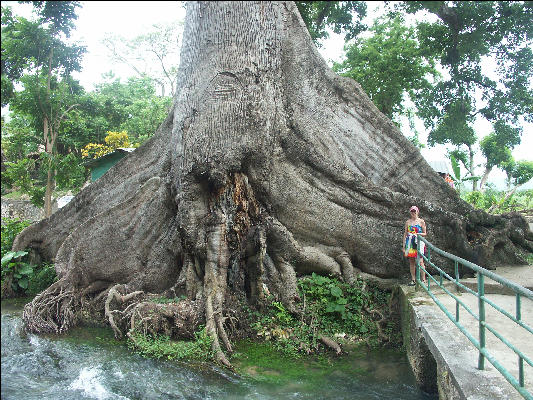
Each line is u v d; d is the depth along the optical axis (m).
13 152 20.70
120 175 11.11
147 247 9.67
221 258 8.14
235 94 8.28
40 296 9.29
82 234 10.13
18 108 16.89
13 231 13.59
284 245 8.73
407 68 20.20
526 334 5.57
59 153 19.30
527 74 14.12
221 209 8.30
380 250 9.16
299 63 9.60
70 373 6.73
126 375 6.51
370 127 10.04
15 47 12.77
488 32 13.50
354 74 21.17
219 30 8.45
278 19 9.19
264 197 8.91
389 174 10.05
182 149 8.40
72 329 8.96
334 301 8.32
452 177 22.83
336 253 9.16
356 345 7.67
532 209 21.23
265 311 8.22
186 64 8.68
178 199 8.58
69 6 9.73
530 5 12.50
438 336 5.40
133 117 24.97
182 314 7.68
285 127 9.10
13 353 7.61
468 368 4.42
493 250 9.35
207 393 5.96
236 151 8.20
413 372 6.40
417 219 8.20
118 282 9.91
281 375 6.50
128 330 8.09
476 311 6.59
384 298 8.86
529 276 8.46
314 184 9.15
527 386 3.97
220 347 7.19
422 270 7.47
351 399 5.79
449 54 16.14
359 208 9.19
